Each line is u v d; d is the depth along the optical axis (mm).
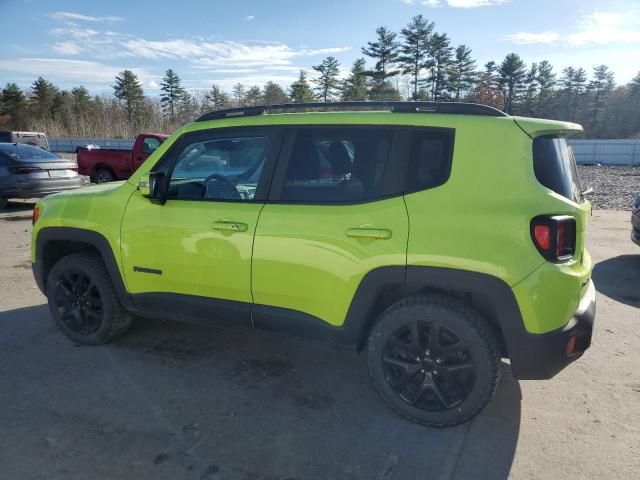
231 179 3455
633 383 3564
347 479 2541
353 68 63094
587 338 2889
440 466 2650
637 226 6867
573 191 2949
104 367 3744
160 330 4461
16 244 7883
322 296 3084
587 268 3006
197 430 2949
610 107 80562
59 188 11398
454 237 2752
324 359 3936
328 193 3109
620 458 2723
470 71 65750
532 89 71438
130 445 2797
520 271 2652
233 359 3910
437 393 2938
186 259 3467
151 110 78812
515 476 2576
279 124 3330
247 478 2541
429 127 2951
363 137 3076
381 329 3027
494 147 2795
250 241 3221
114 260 3793
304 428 2986
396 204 2898
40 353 3971
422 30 56812
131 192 3773
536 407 3248
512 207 2693
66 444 2799
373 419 3096
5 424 2988
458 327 2838
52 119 74938
